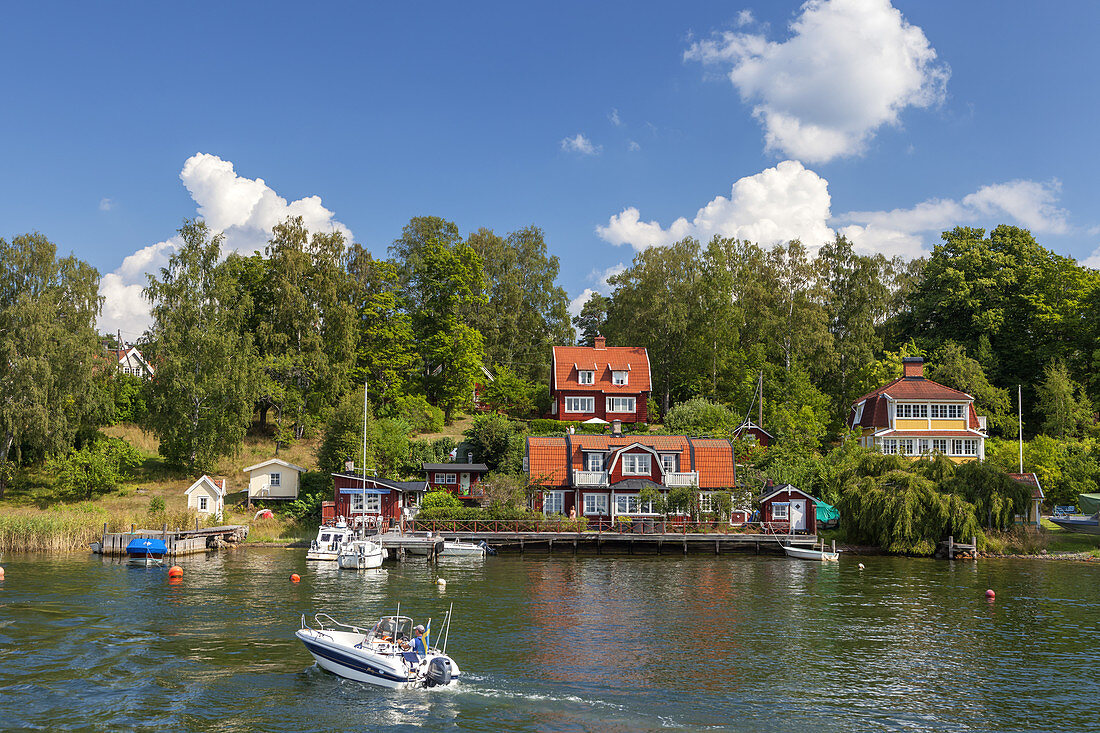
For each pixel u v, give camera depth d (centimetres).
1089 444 7406
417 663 2575
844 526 6162
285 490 6806
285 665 2773
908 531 5706
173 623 3344
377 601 3844
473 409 9450
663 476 6569
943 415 7781
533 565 5244
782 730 2223
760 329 9162
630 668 2770
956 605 3909
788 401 8412
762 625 3438
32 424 6456
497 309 11050
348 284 8838
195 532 5644
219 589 4141
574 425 8112
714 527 6166
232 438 7056
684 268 9169
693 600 3984
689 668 2778
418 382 9156
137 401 8419
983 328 9088
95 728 2186
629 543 6103
